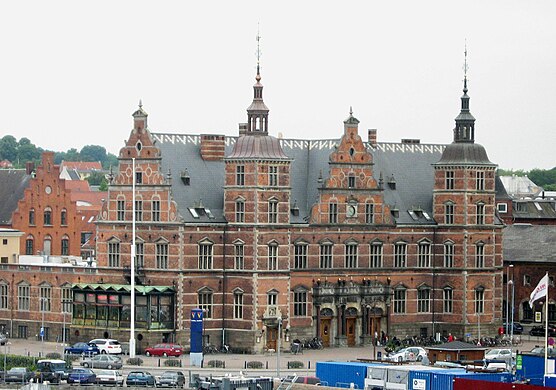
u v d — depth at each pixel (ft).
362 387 653.30
